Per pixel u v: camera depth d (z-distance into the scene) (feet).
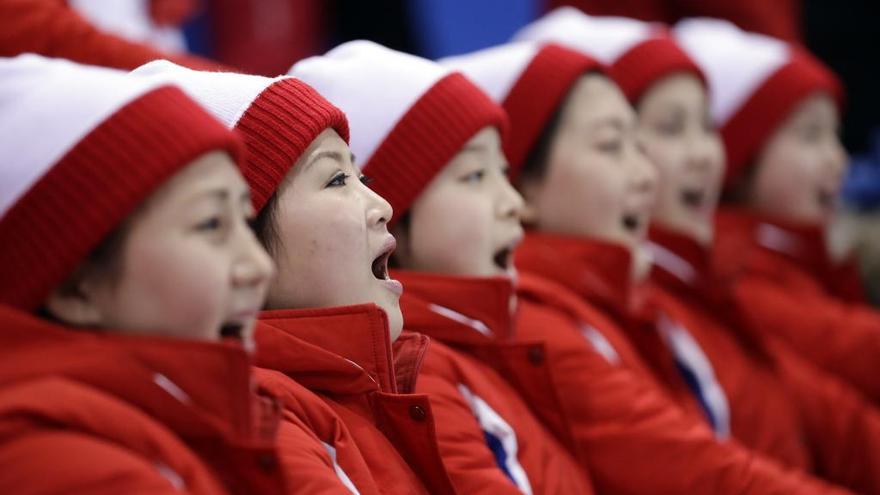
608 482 27.71
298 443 18.57
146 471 15.14
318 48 47.14
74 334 15.87
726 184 40.75
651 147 34.88
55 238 15.83
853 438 36.86
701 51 40.81
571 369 27.71
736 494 27.63
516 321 27.48
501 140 26.00
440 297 24.35
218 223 16.56
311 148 20.81
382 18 48.44
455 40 48.91
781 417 34.32
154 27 35.47
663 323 33.14
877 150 54.85
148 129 16.01
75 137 15.96
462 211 24.66
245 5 44.57
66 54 24.90
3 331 15.71
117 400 15.80
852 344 38.65
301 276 20.71
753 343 34.78
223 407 16.38
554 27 36.19
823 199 41.34
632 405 27.81
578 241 29.99
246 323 17.01
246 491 16.83
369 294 21.02
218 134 16.48
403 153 24.11
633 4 45.85
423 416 20.80
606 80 30.89
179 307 16.17
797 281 40.22
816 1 57.98
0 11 24.98
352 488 19.25
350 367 20.44
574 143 30.22
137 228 16.02
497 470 23.09
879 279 48.29
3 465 14.73
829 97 41.04
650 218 35.17
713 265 37.45
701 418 32.58
